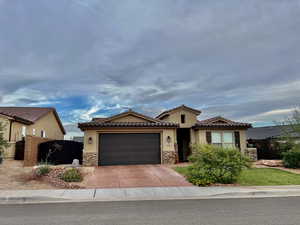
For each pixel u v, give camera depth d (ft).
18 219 21.40
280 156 67.82
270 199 29.40
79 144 72.79
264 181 40.06
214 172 38.14
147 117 65.31
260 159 75.25
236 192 32.35
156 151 62.03
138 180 40.60
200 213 22.98
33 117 84.74
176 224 19.67
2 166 49.83
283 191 33.32
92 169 49.06
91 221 20.70
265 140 74.54
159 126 62.03
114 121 65.00
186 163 64.39
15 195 30.14
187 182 39.14
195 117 76.18
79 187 35.47
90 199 29.55
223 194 31.91
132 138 61.62
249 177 43.19
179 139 78.23
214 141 70.28
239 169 38.83
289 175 45.52
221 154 39.42
